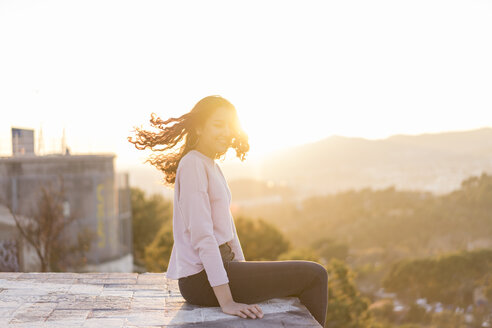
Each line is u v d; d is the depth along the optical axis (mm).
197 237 2779
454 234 171875
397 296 100000
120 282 3895
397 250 165875
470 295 91125
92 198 27250
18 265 21156
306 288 3027
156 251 26000
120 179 32969
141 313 3033
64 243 24234
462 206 190125
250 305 2867
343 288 22141
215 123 2906
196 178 2809
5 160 23750
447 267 99188
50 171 25312
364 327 22047
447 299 91875
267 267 2943
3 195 23172
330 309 20500
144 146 3002
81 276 4098
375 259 155000
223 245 2982
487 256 98125
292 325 2734
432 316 85438
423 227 186125
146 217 39594
